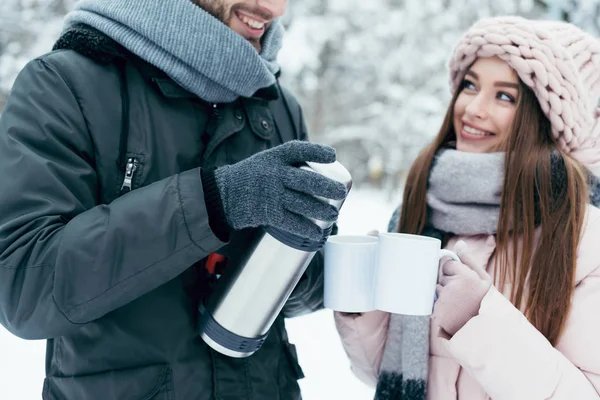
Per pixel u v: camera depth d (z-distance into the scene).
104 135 0.97
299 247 0.88
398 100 8.73
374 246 1.05
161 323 0.98
